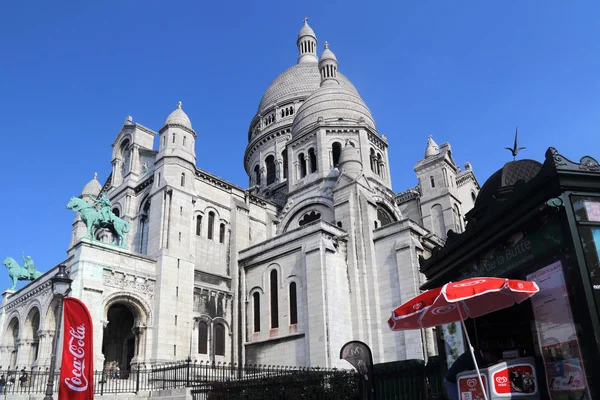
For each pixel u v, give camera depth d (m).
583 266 9.17
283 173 69.44
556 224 9.88
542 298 10.30
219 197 48.38
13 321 43.19
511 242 11.47
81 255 34.84
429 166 54.53
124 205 46.91
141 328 37.22
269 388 21.77
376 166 57.53
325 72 63.75
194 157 46.09
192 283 40.97
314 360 36.34
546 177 9.88
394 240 40.34
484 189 15.10
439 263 15.20
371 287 40.16
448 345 14.54
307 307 38.22
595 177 9.73
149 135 51.03
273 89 79.25
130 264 37.75
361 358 15.84
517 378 10.72
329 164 53.94
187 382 28.70
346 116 57.12
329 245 39.84
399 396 15.73
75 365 20.92
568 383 9.43
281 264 42.03
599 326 8.80
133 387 32.59
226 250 46.97
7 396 27.28
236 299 44.34
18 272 45.19
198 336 40.59
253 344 41.62
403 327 12.88
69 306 21.39
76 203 36.72
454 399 12.31
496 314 13.88
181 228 41.91
